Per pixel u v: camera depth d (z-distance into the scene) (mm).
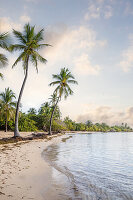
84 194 4184
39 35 22219
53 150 12789
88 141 24562
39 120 51125
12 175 5309
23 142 17094
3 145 13469
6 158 7949
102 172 6453
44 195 3967
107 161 8922
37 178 5234
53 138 26781
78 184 4941
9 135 25281
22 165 6793
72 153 11492
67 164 7730
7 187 4277
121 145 19656
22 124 41844
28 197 3770
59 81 34781
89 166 7480
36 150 12094
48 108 57188
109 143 22250
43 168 6598
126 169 7062
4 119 38594
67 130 74375
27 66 21547
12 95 35625
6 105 35562
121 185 4965
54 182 4980
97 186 4816
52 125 51875
